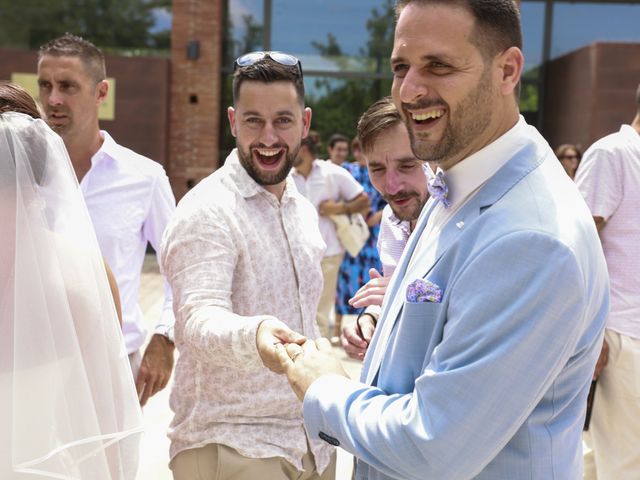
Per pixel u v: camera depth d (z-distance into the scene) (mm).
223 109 12500
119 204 3174
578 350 1483
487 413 1360
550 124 12438
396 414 1447
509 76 1529
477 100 1500
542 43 12531
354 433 1500
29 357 1774
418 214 2486
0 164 1819
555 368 1378
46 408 1777
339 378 1603
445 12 1467
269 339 1844
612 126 10914
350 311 7270
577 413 1545
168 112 12141
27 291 1792
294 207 2568
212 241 2277
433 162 1609
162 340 3109
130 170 3244
